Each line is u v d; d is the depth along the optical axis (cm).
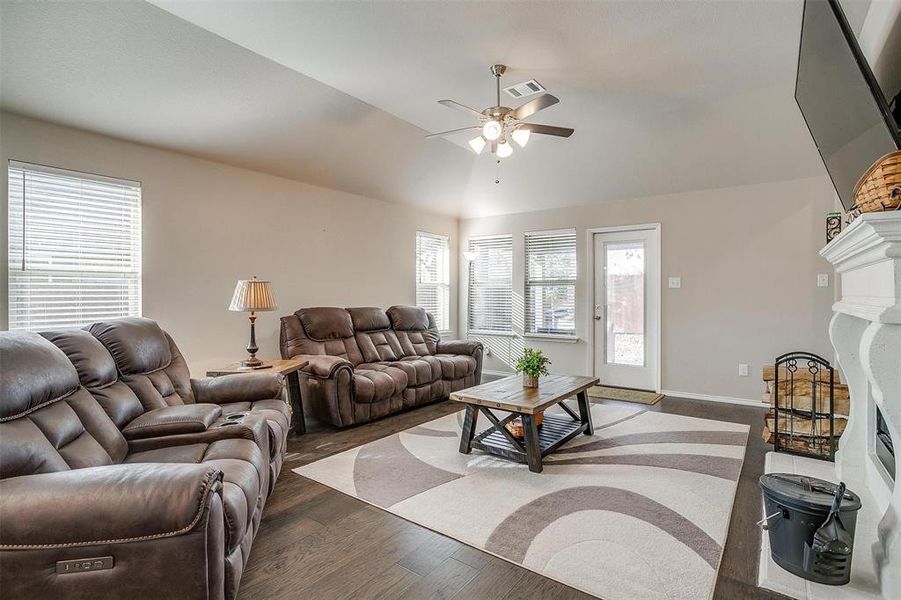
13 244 303
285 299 477
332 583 188
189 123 362
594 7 261
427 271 674
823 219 454
